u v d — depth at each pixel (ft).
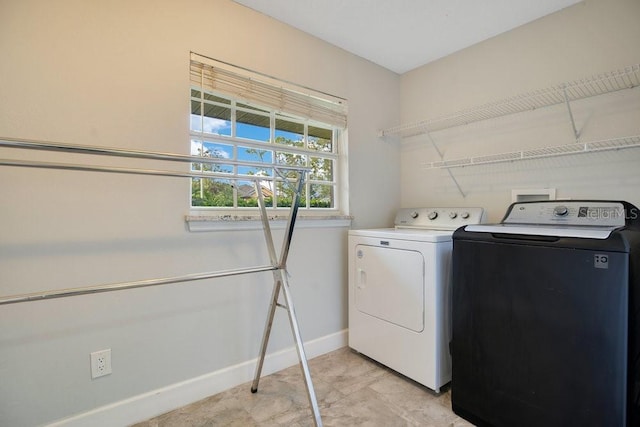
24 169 4.24
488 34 7.04
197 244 5.60
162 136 5.26
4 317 4.14
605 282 3.68
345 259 7.75
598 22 5.72
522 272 4.38
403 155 8.95
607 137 5.66
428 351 5.71
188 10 5.53
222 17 5.90
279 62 6.64
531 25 6.54
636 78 5.33
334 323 7.55
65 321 4.51
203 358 5.68
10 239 4.16
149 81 5.15
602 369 3.70
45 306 4.38
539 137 6.49
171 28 5.36
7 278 4.15
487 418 4.77
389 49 7.72
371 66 8.32
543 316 4.18
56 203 4.44
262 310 6.37
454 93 7.83
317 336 7.26
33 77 4.28
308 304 7.11
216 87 5.84
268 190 6.91
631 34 5.40
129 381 4.99
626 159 5.49
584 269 3.84
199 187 6.00
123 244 4.92
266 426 4.92
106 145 4.77
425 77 8.45
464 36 7.13
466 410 5.04
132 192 5.00
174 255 5.38
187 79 5.51
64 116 4.48
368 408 5.36
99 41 4.73
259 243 6.30
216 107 6.15
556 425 4.06
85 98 4.63
